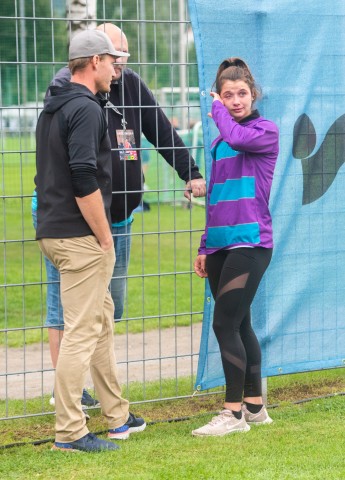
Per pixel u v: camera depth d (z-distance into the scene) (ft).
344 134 54.08
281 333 53.62
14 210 152.05
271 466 41.55
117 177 51.78
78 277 43.62
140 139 52.85
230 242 46.68
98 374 46.68
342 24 53.21
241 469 41.06
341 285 55.16
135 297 89.51
